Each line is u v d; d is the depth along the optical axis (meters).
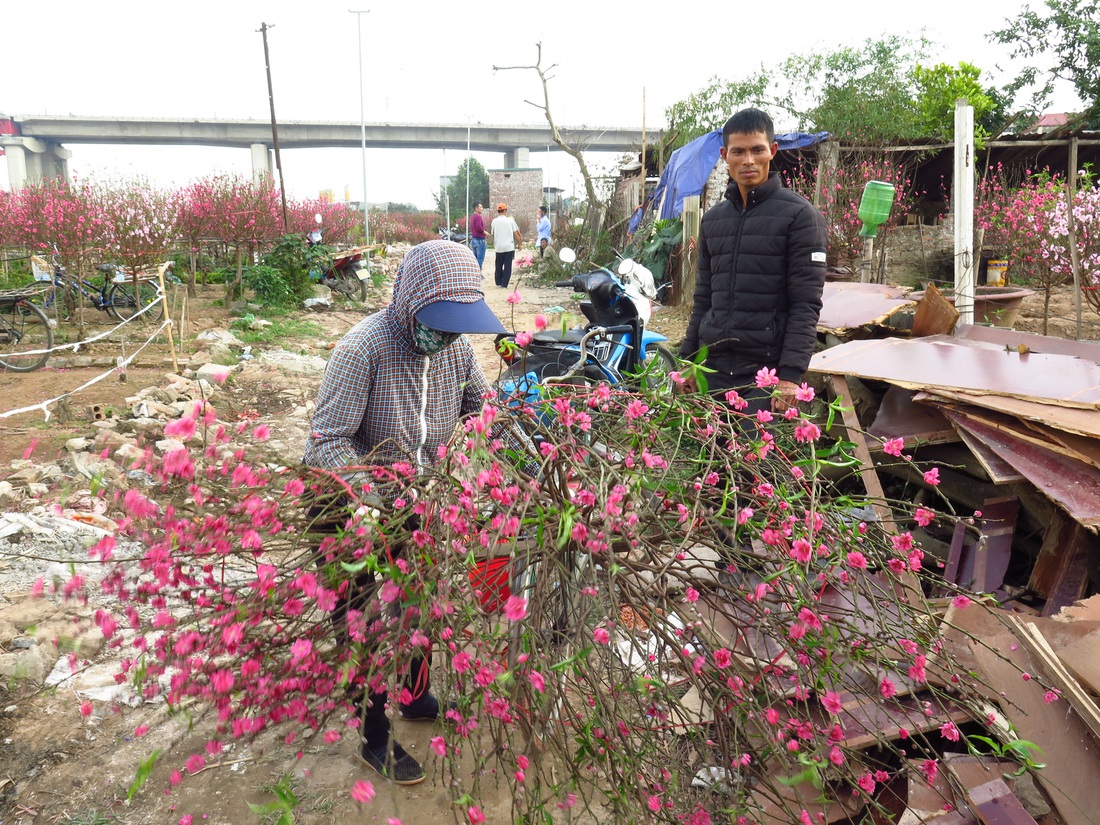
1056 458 2.74
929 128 12.80
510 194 52.44
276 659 1.69
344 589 1.72
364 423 2.37
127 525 1.65
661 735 1.83
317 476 1.79
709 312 3.55
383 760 2.42
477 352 8.98
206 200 12.56
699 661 1.71
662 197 13.85
